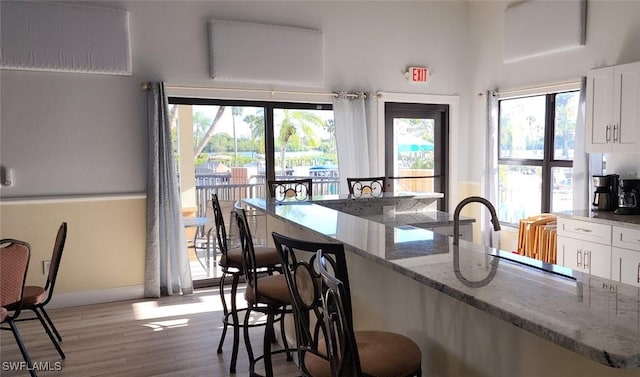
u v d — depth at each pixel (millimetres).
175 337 3709
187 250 4902
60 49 4336
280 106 5359
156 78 4754
